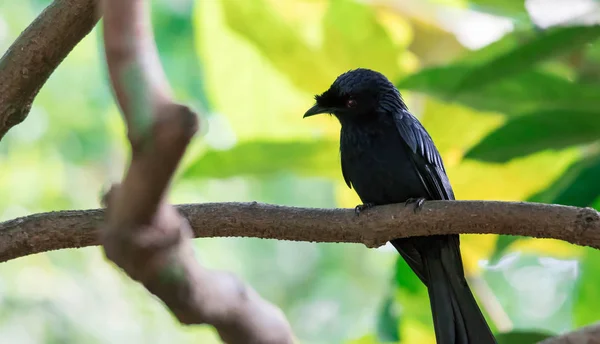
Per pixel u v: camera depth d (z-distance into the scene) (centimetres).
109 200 268
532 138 819
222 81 1144
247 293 299
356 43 1105
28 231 773
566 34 766
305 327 1895
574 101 882
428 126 1081
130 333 1689
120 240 264
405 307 1087
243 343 294
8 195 1781
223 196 1898
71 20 722
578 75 947
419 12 1211
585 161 864
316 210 811
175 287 273
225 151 988
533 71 877
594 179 814
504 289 1698
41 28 731
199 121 254
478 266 1109
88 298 1695
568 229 700
